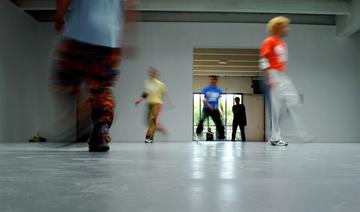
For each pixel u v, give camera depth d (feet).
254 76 59.82
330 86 33.30
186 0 29.32
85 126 9.00
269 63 15.96
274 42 15.90
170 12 32.86
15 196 2.50
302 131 32.04
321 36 33.50
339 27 32.73
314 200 2.39
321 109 33.12
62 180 3.42
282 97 16.15
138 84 32.58
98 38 8.16
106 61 8.34
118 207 2.13
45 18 33.32
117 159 6.41
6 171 4.28
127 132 32.32
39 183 3.19
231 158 6.94
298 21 33.50
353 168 4.88
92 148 8.82
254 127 60.29
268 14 33.19
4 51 26.78
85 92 8.55
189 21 33.04
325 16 33.50
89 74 8.36
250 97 60.39
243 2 29.63
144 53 32.78
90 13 8.22
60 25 8.45
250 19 33.27
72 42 8.21
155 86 23.34
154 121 23.53
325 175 3.95
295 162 5.98
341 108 33.19
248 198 2.46
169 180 3.44
